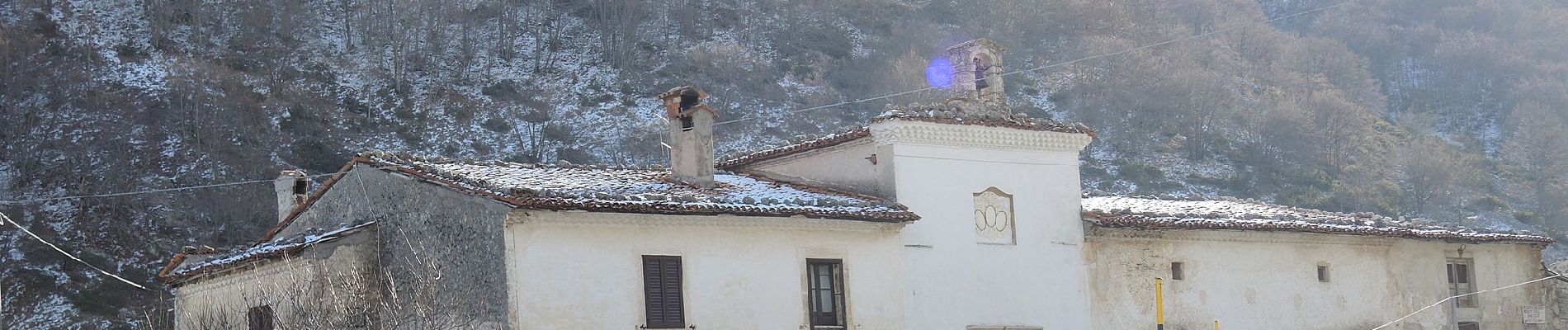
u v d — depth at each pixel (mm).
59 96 89125
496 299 23688
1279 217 33250
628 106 105750
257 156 84312
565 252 24297
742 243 26172
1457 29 147375
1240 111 108562
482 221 24234
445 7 121125
